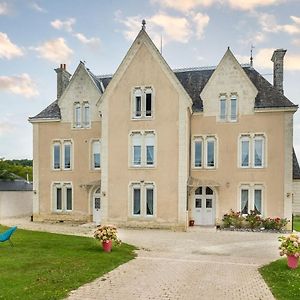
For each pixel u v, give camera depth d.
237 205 28.11
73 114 32.34
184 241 21.44
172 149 26.83
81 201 31.86
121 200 27.56
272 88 29.06
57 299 9.47
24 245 17.22
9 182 39.34
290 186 27.23
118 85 28.14
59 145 32.62
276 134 27.70
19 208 39.41
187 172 27.20
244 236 23.84
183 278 12.31
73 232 24.67
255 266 14.77
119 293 10.29
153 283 11.52
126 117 27.88
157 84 27.34
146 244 20.19
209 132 28.83
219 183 28.34
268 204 27.59
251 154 28.08
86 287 10.80
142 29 27.81
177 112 26.89
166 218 26.55
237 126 28.39
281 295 10.38
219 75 28.88
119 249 17.30
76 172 32.06
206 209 28.88
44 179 32.75
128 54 27.94
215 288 11.12
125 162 27.69
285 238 14.09
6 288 10.05
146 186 27.22
